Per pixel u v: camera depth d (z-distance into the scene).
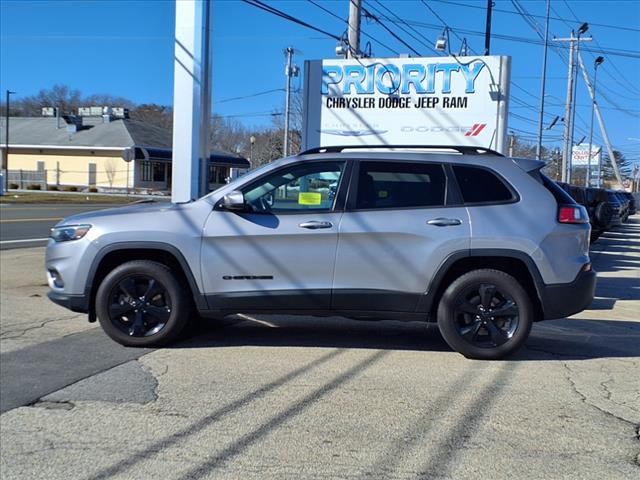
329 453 3.86
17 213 26.22
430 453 3.87
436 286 5.75
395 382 5.17
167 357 5.83
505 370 5.54
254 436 4.09
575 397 4.88
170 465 3.71
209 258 5.85
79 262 5.97
